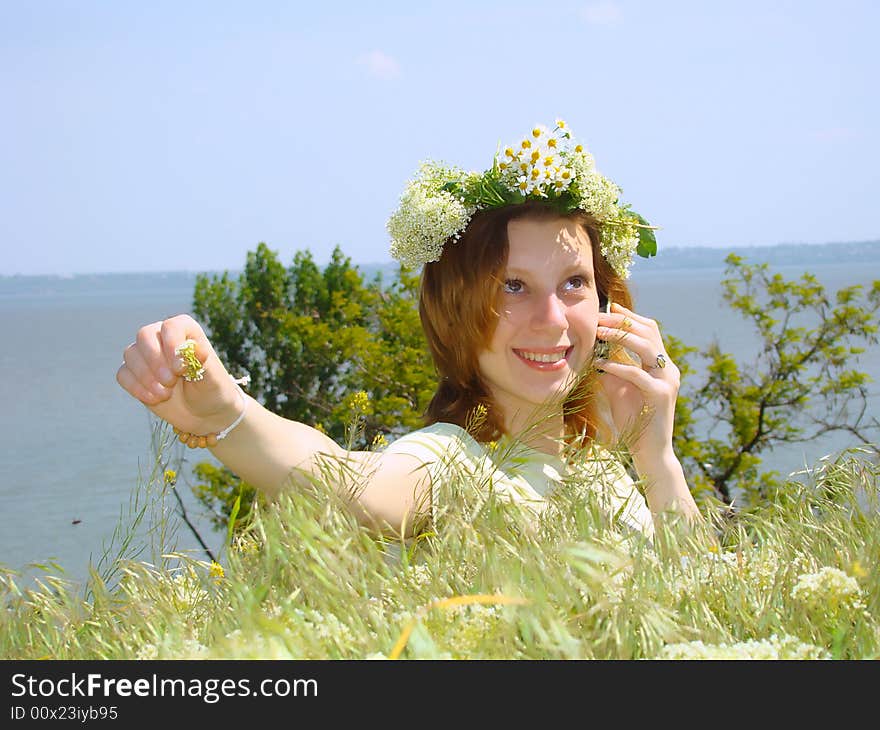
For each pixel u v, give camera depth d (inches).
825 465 63.1
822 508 60.3
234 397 57.6
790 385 574.9
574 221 90.4
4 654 48.3
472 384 90.4
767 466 572.7
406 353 577.6
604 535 50.0
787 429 565.0
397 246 90.5
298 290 700.0
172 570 51.7
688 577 49.6
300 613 41.9
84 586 51.4
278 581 46.4
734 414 584.1
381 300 690.8
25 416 2600.9
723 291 608.1
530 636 40.4
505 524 51.1
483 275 86.2
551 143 89.0
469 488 54.7
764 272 608.4
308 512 48.4
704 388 612.1
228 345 697.0
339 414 561.3
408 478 65.7
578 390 89.2
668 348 597.9
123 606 49.0
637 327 96.7
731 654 42.5
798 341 597.6
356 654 41.9
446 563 47.9
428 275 92.1
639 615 43.6
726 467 570.9
